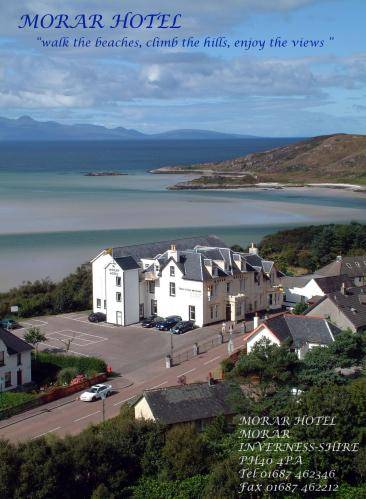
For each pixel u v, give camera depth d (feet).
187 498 120.26
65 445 125.08
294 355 164.55
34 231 497.46
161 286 270.46
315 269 373.61
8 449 118.52
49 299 293.02
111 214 602.85
